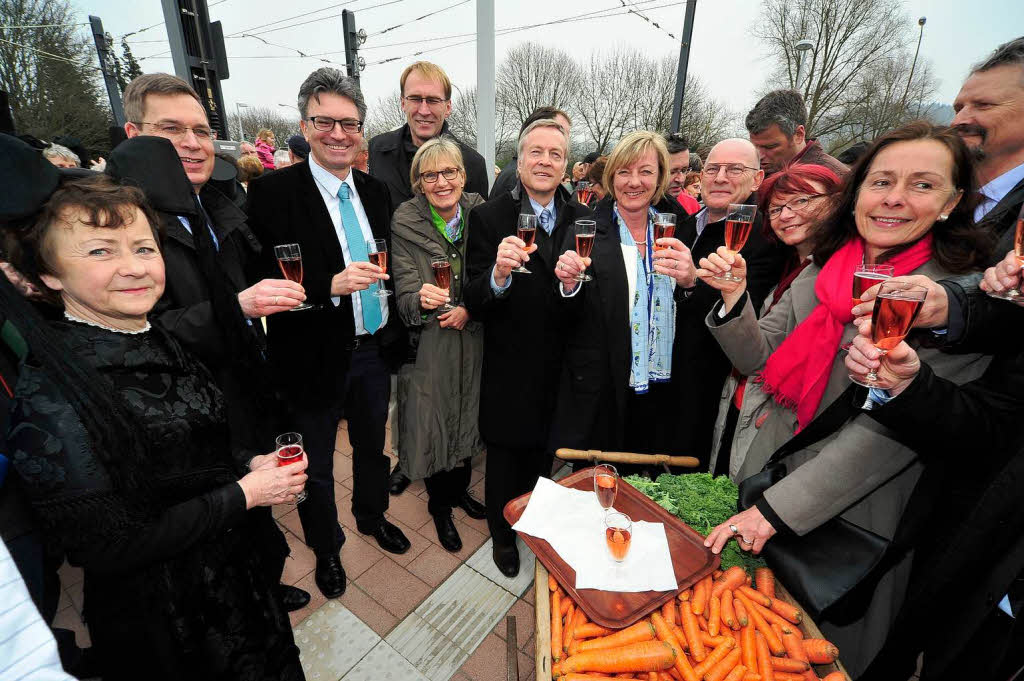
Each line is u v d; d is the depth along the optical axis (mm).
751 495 1507
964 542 1136
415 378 2254
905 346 1023
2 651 610
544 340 2018
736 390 2096
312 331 1941
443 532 2523
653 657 1173
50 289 1003
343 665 1899
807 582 1299
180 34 5590
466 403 2363
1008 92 1645
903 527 1277
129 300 1007
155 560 976
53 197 915
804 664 1249
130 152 1280
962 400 1073
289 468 1195
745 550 1416
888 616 1438
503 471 2186
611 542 1310
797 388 1519
